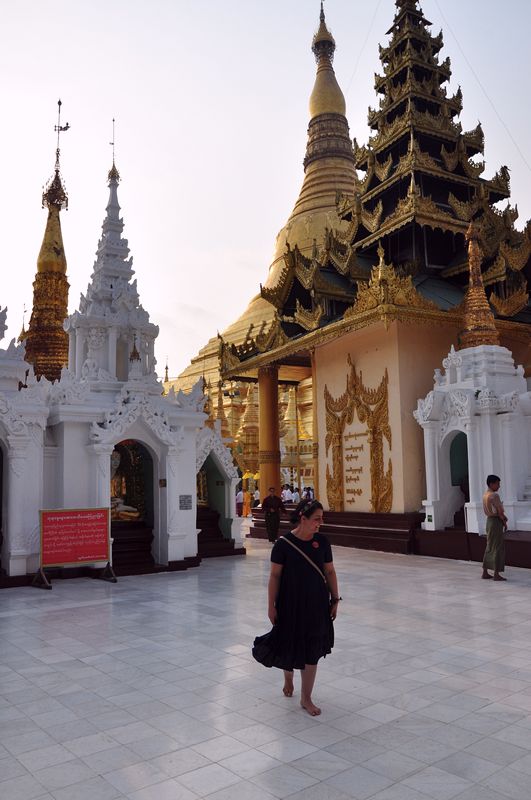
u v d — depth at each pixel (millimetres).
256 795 4266
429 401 17391
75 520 13383
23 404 14242
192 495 16031
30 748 5082
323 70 43375
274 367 25969
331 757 4824
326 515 21281
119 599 11523
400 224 21422
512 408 16109
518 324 20344
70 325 18094
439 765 4680
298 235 39344
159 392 17422
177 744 5105
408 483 18547
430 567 15000
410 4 24859
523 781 4430
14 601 11469
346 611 10078
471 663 7258
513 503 15797
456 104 24203
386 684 6535
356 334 20891
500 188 23953
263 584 13141
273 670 7113
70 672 7102
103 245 18656
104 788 4395
